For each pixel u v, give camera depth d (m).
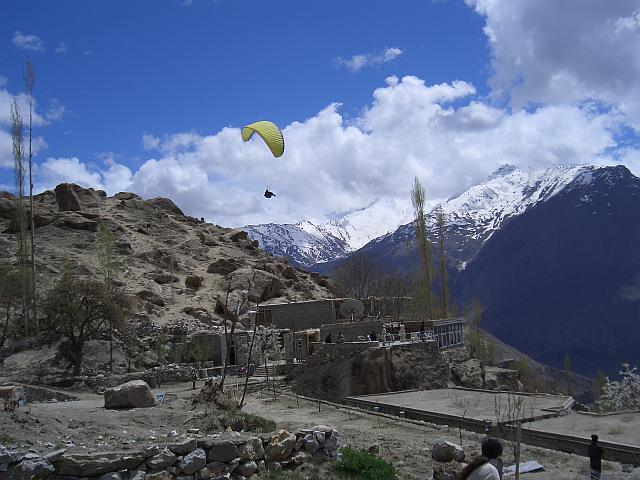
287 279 97.81
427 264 82.19
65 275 56.41
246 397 45.53
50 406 26.20
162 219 117.81
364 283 96.31
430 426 31.23
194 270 96.19
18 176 79.56
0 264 68.75
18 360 54.00
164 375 54.19
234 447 17.84
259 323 72.94
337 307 74.00
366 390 49.75
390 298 80.06
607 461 24.67
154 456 16.50
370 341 52.56
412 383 51.12
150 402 26.23
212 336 63.22
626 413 33.16
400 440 26.84
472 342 84.94
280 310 73.81
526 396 41.06
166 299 79.25
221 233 122.56
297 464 19.50
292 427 26.16
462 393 44.69
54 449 16.05
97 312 53.28
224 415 22.77
